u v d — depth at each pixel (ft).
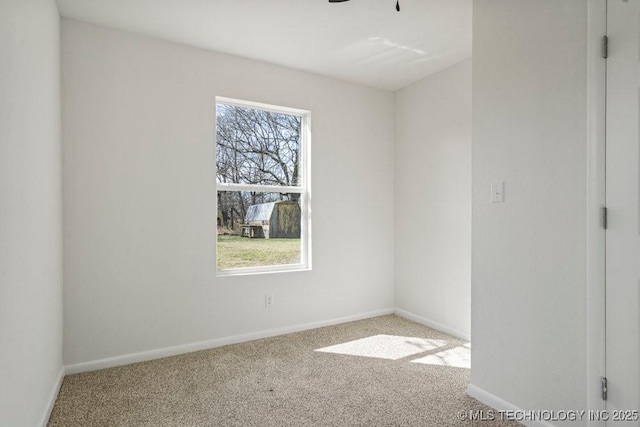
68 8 8.18
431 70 11.75
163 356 9.70
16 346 4.98
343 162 12.62
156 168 9.61
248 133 11.38
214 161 10.38
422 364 9.22
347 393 7.77
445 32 9.29
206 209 10.28
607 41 5.51
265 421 6.75
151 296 9.58
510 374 6.88
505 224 6.97
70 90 8.65
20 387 5.17
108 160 9.05
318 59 10.93
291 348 10.30
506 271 6.96
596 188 5.60
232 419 6.82
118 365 9.15
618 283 5.39
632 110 5.25
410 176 12.96
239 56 10.71
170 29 9.16
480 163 7.45
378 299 13.41
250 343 10.70
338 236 12.56
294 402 7.41
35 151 6.04
